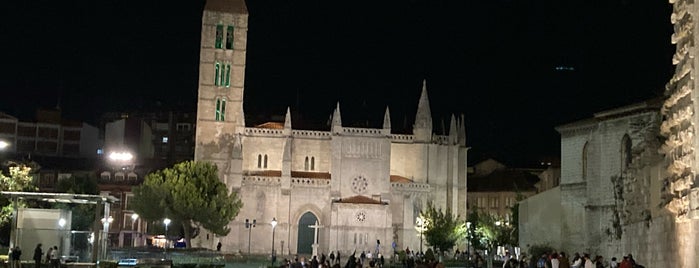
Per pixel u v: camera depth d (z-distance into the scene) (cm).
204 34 15538
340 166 14475
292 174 14950
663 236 3353
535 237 9250
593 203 7800
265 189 14412
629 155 7344
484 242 12681
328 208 14325
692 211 2433
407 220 14438
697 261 2388
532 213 9381
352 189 14425
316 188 14512
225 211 12594
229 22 15625
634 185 4859
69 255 5378
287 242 14250
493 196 17950
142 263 6425
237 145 14512
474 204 18112
